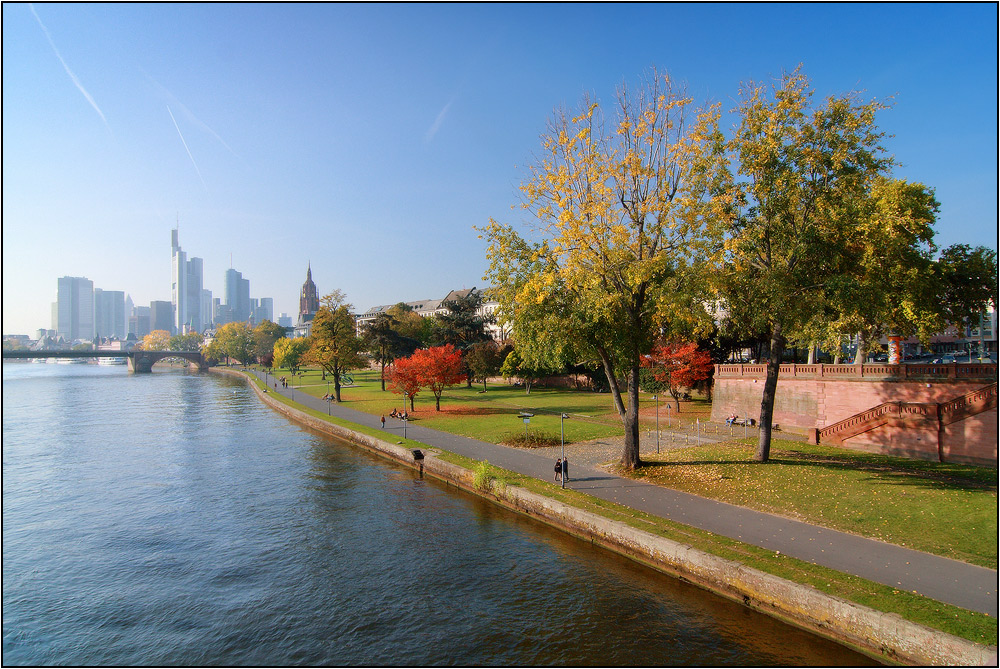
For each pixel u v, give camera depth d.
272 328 175.88
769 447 28.03
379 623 16.53
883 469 25.92
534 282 25.48
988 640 11.82
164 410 72.25
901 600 13.88
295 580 19.66
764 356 63.16
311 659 14.99
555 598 17.33
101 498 30.27
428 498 28.80
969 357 73.50
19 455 42.31
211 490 31.56
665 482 25.86
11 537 24.45
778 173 24.06
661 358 51.03
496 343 91.12
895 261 28.92
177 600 18.48
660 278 25.42
